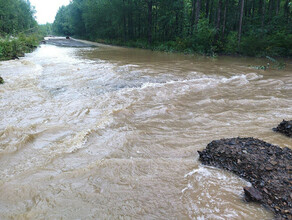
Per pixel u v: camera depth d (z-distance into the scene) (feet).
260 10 90.48
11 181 9.64
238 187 9.32
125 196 8.83
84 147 12.55
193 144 13.11
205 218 7.79
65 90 23.38
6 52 48.73
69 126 15.12
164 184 9.55
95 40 143.23
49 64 39.27
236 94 23.93
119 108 18.52
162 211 8.11
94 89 23.95
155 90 24.04
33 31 115.75
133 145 12.94
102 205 8.36
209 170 10.51
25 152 12.01
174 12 90.33
